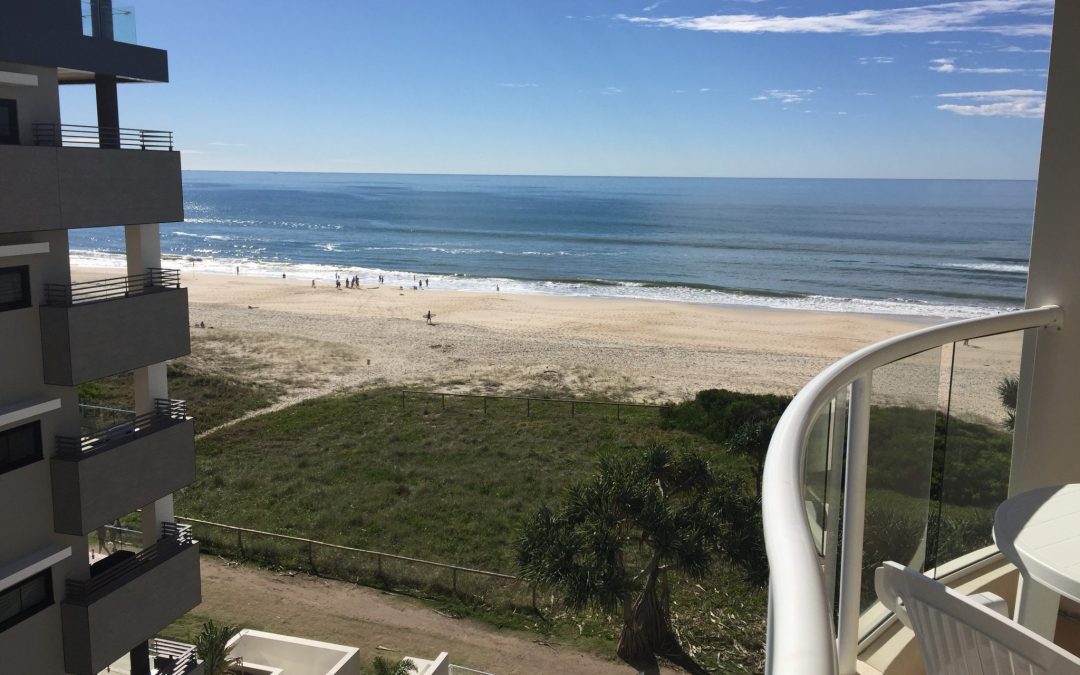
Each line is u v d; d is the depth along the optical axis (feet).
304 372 150.51
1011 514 7.13
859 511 7.26
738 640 57.67
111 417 37.93
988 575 9.59
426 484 92.22
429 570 69.92
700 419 111.75
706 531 55.01
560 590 54.49
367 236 436.35
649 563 59.47
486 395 131.64
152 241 37.99
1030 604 8.78
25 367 32.58
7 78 30.83
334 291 261.85
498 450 103.40
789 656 2.43
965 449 9.13
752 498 57.26
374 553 71.31
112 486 34.91
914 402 8.04
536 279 289.94
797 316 220.02
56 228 32.35
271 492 90.33
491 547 75.82
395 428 114.32
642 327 202.49
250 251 380.17
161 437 37.42
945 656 5.94
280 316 215.10
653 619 56.75
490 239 412.77
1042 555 6.25
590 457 100.37
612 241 396.16
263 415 122.62
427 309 228.22
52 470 33.45
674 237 405.18
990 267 299.38
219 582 68.23
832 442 6.94
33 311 32.78
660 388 140.56
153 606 37.45
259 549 74.13
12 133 31.96
